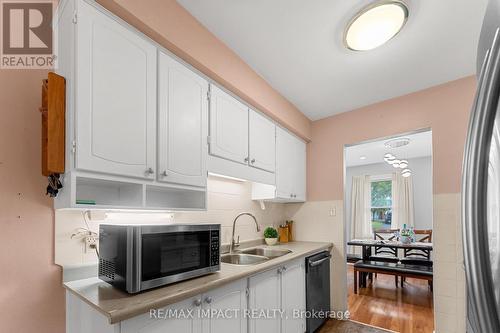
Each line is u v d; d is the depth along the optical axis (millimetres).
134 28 1431
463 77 2395
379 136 2893
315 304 2586
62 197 1214
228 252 2475
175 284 1365
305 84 2545
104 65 1276
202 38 1770
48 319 1264
